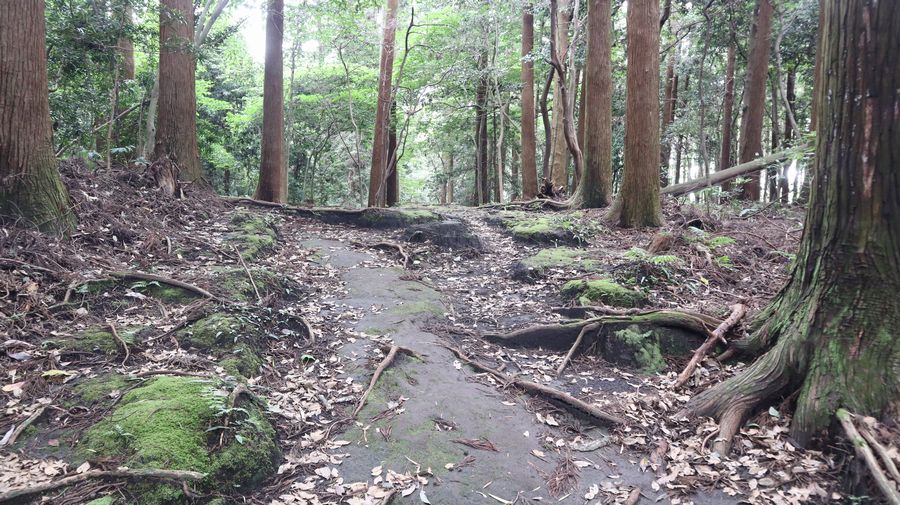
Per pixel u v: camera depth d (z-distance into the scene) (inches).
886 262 139.6
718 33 703.7
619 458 152.9
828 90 147.3
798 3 591.5
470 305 274.5
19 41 223.3
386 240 381.7
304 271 307.0
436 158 1592.0
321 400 172.9
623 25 952.9
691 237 320.2
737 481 137.9
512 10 745.6
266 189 516.7
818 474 132.3
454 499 132.6
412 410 171.3
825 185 151.0
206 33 494.6
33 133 228.5
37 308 183.2
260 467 133.7
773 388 156.9
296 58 810.8
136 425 129.6
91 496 111.3
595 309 236.1
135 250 258.5
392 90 608.1
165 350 177.0
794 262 175.9
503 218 461.7
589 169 492.4
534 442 159.6
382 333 225.9
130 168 361.7
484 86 869.8
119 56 404.2
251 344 191.6
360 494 131.7
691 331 205.8
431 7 856.3
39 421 134.5
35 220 225.6
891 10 132.1
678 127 797.9
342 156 1046.4
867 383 135.6
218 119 847.7
